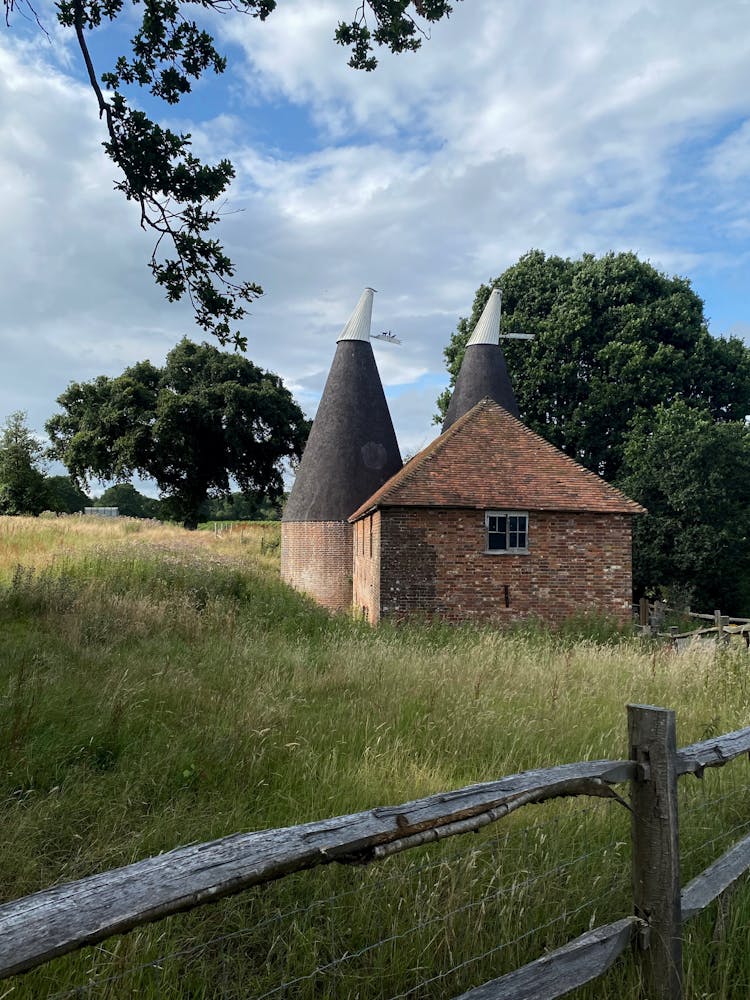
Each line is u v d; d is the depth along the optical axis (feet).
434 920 9.39
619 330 107.24
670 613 73.00
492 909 10.30
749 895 11.36
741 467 90.68
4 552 64.75
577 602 59.41
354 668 26.27
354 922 10.21
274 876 6.01
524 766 17.43
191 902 5.46
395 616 57.00
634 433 98.37
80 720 17.70
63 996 8.02
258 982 8.95
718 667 28.76
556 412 110.63
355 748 17.97
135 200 28.19
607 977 8.84
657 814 8.85
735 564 91.56
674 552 89.15
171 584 49.39
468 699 22.06
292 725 18.94
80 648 26.30
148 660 25.08
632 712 9.10
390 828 6.83
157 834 12.36
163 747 16.62
